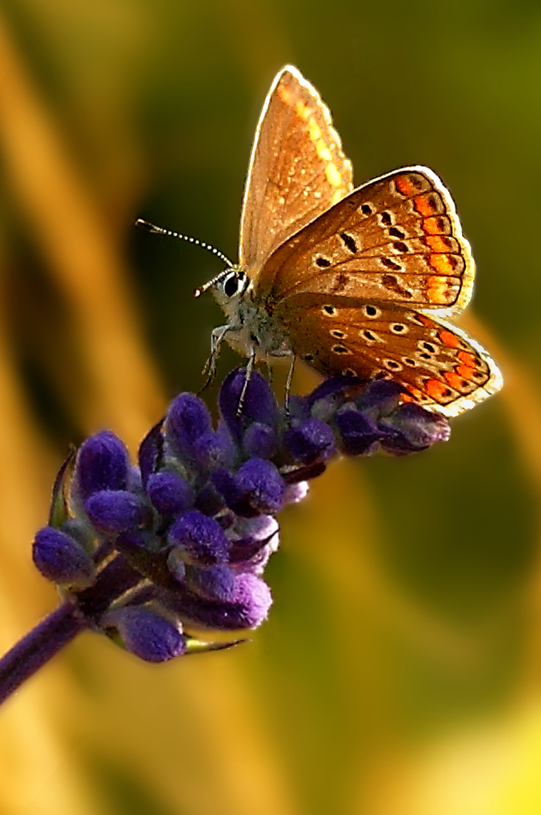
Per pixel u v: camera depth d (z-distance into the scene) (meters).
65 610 0.27
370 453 0.27
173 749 0.31
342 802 0.31
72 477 0.27
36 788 0.31
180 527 0.27
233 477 0.27
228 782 0.31
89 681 0.31
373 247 0.28
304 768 0.31
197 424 0.27
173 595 0.27
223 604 0.27
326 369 0.29
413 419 0.27
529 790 0.31
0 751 0.31
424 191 0.27
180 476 0.27
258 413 0.27
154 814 0.31
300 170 0.28
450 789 0.31
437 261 0.28
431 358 0.28
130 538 0.27
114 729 0.31
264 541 0.27
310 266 0.28
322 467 0.27
